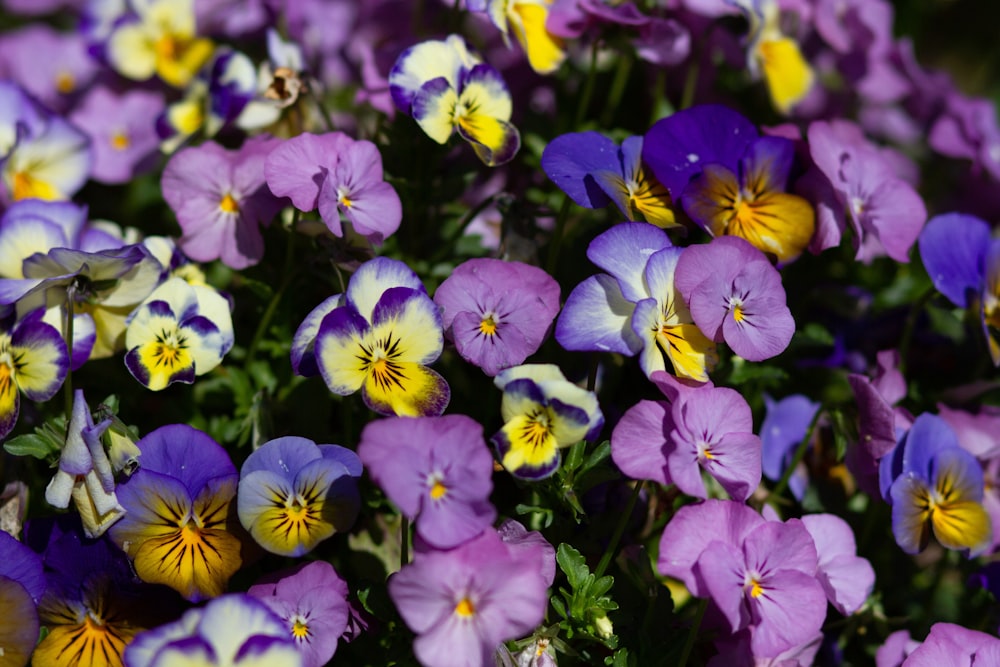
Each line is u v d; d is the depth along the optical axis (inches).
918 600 23.5
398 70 21.8
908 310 25.1
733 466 20.4
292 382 23.2
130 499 20.2
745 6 24.4
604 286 20.6
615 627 21.1
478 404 23.0
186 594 20.1
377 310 20.3
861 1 27.8
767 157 22.2
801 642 20.2
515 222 22.9
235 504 20.4
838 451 22.3
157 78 28.2
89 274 21.2
